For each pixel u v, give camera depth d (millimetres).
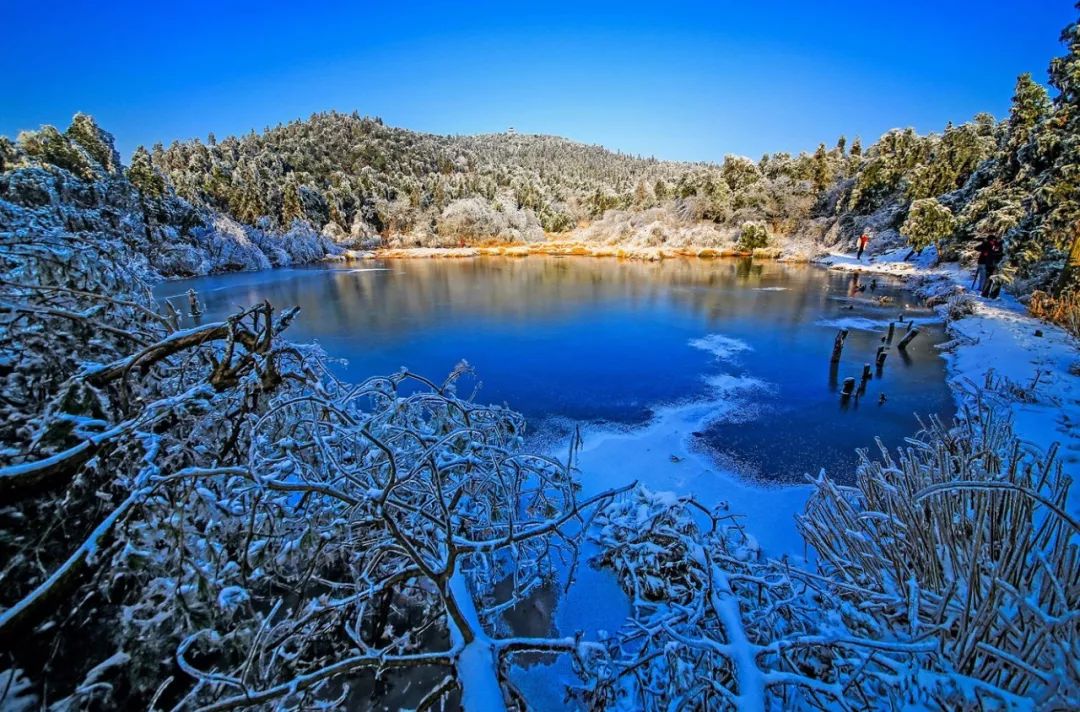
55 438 2328
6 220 3447
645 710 2611
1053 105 22531
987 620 2211
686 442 8203
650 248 45750
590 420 9352
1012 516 2502
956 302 17328
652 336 16031
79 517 2535
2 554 2309
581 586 4344
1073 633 1947
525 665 3527
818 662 2686
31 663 2182
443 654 2402
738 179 50969
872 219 38812
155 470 2209
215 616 2275
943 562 2768
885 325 16922
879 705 2312
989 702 1996
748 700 1981
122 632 2258
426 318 19500
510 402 10406
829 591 3107
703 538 4199
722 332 16422
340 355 14359
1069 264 13891
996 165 26906
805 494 6457
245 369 3051
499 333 16812
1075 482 5000
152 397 3248
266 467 2908
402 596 3449
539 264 41250
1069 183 16453
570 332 16766
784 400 10195
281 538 2803
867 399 10148
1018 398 8328
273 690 1968
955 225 26172
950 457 3404
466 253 50938
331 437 3295
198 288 28219
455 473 4371
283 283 30266
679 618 2770
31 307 2596
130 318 3607
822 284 26797
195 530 2426
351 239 56250
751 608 3229
